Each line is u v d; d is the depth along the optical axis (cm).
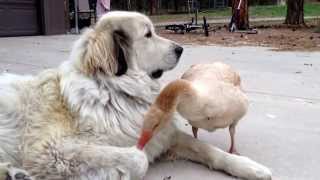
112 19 131
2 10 579
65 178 117
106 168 116
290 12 904
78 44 133
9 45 466
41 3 616
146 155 126
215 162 134
